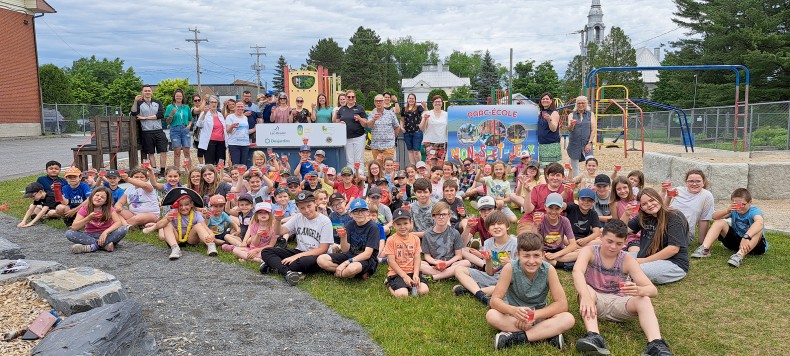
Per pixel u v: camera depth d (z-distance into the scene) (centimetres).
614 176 832
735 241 682
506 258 584
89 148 1200
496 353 436
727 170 1055
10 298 479
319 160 1083
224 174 964
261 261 691
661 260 601
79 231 757
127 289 580
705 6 4506
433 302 555
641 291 452
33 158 1825
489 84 8412
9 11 2873
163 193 912
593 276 501
